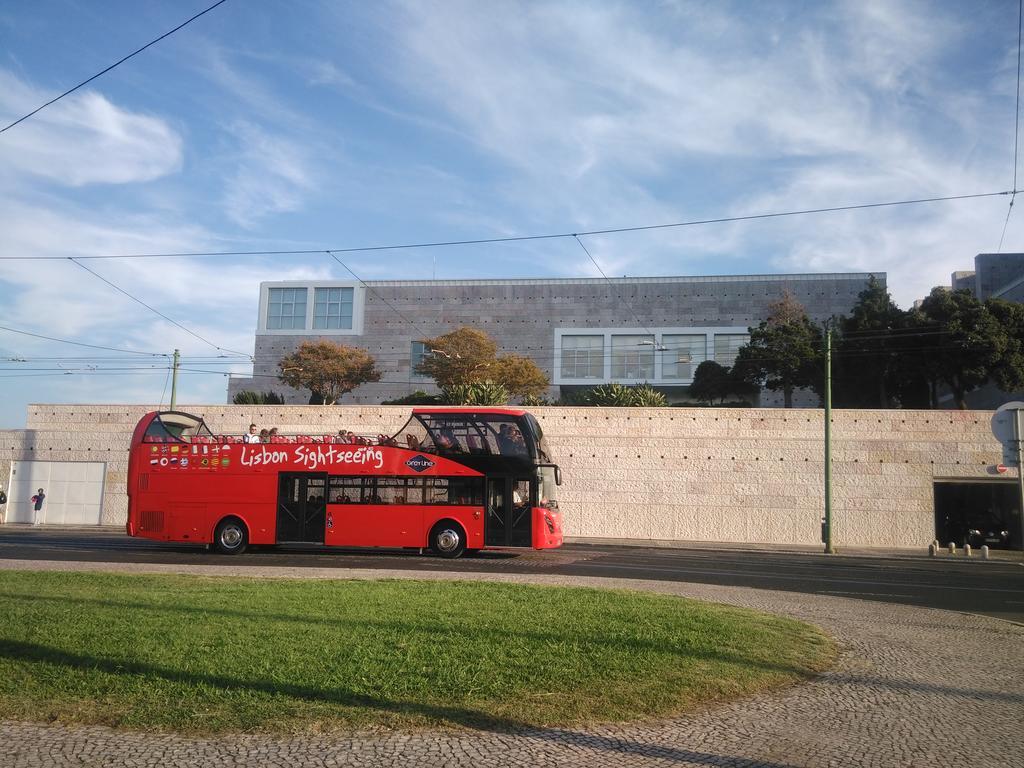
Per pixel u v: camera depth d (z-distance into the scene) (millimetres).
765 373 50156
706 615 11211
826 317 67125
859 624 11586
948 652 9547
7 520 39031
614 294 70250
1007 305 40906
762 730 6242
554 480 24656
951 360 41000
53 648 7992
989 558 29703
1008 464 22688
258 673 7094
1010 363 39500
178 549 24891
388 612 10703
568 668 7609
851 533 35344
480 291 71688
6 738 5609
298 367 59062
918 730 6332
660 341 69000
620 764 5398
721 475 36562
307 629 9242
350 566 19875
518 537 23203
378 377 61594
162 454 24031
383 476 23609
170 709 6141
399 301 72250
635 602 12367
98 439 39312
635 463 37062
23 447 39562
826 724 6449
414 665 7516
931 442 35438
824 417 35875
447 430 23891
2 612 10180
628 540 35688
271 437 24484
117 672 7113
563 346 70125
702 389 57125
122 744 5516
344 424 38656
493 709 6336
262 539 23438
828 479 32281
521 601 12156
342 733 5773
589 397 45219
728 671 7809
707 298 69125
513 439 23766
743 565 22938
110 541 27578
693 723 6344
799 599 14477
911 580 19484
